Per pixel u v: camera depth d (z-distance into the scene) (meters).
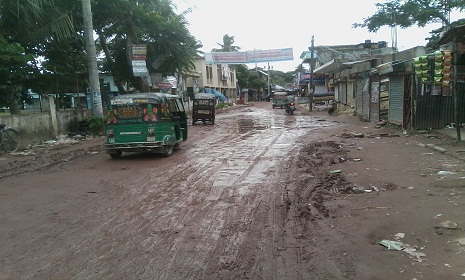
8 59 14.90
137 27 24.89
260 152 12.45
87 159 12.41
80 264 4.48
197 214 6.20
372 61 22.11
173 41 26.19
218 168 9.98
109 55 26.48
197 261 4.46
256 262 4.38
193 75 48.59
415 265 4.05
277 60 36.38
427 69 12.95
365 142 13.14
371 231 5.02
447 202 5.89
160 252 4.75
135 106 11.76
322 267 4.17
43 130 17.06
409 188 6.84
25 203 7.19
